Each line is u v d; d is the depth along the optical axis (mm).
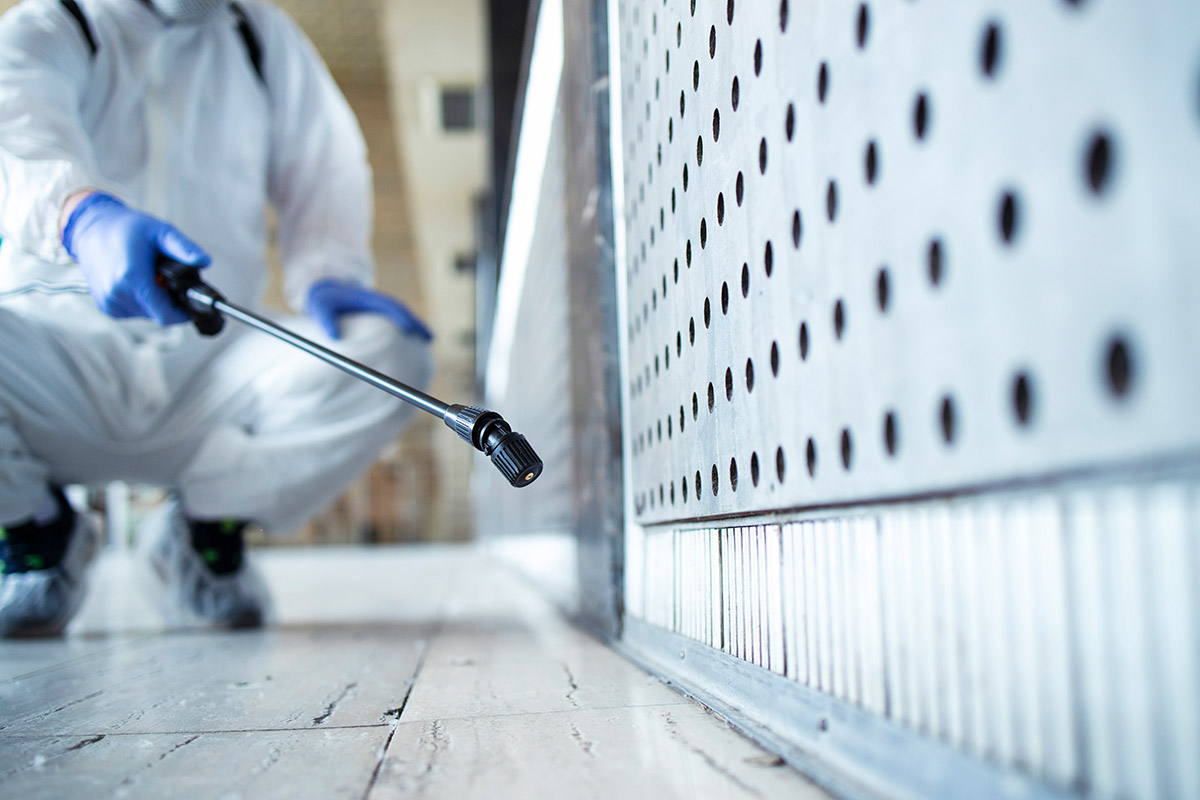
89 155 1649
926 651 523
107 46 1778
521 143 3064
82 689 1167
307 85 2135
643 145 1194
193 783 686
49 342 1754
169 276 1438
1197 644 343
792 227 669
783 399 697
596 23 1483
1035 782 430
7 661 1472
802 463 663
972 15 445
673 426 1052
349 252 2143
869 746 583
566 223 1970
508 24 3936
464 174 8477
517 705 965
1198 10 326
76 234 1515
